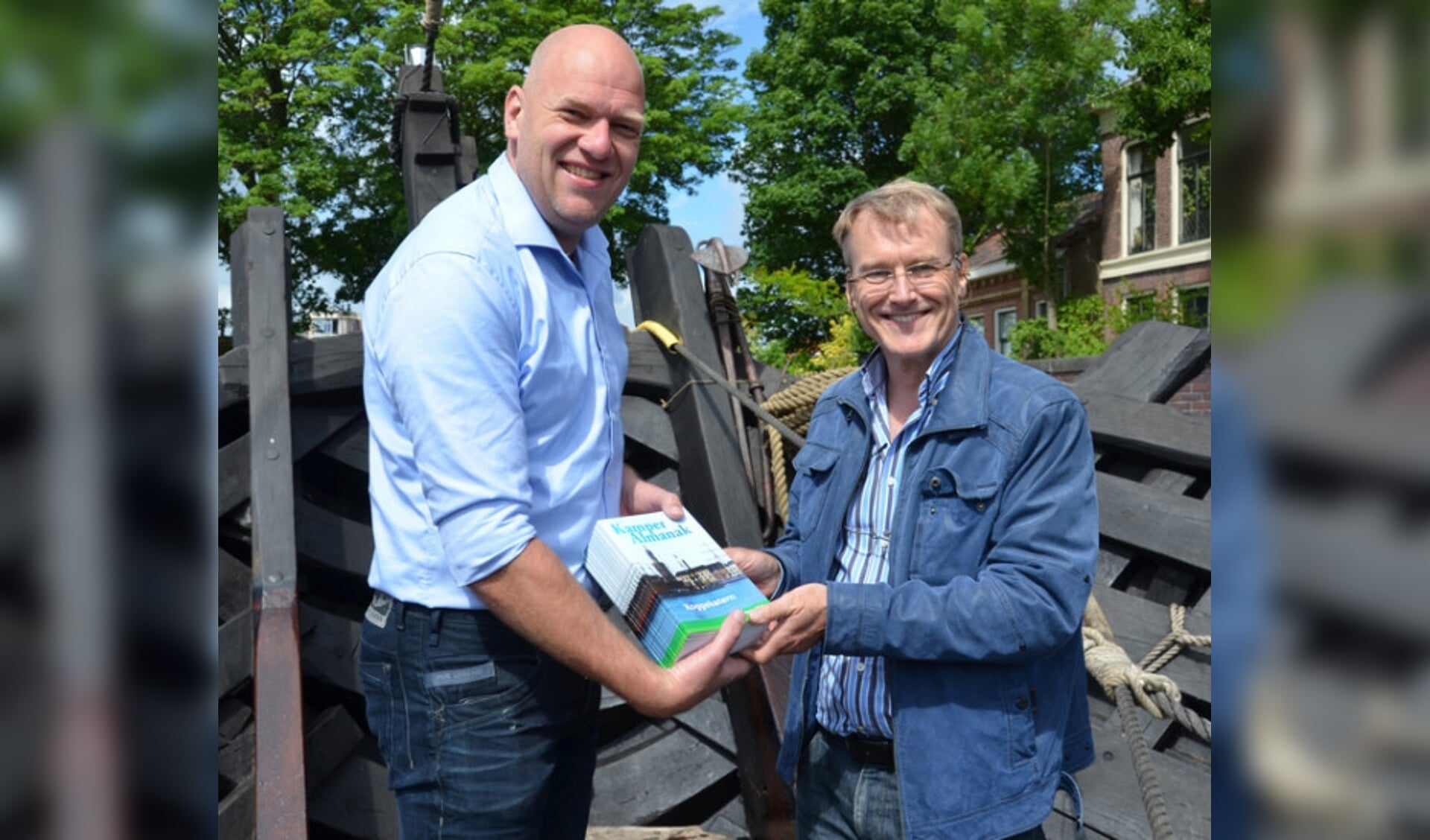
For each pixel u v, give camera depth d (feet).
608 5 70.18
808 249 87.56
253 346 11.15
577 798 7.13
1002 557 5.97
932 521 6.18
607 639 5.80
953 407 6.25
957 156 71.46
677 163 71.31
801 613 5.99
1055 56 67.00
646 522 6.70
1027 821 5.83
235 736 10.20
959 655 5.81
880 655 5.97
